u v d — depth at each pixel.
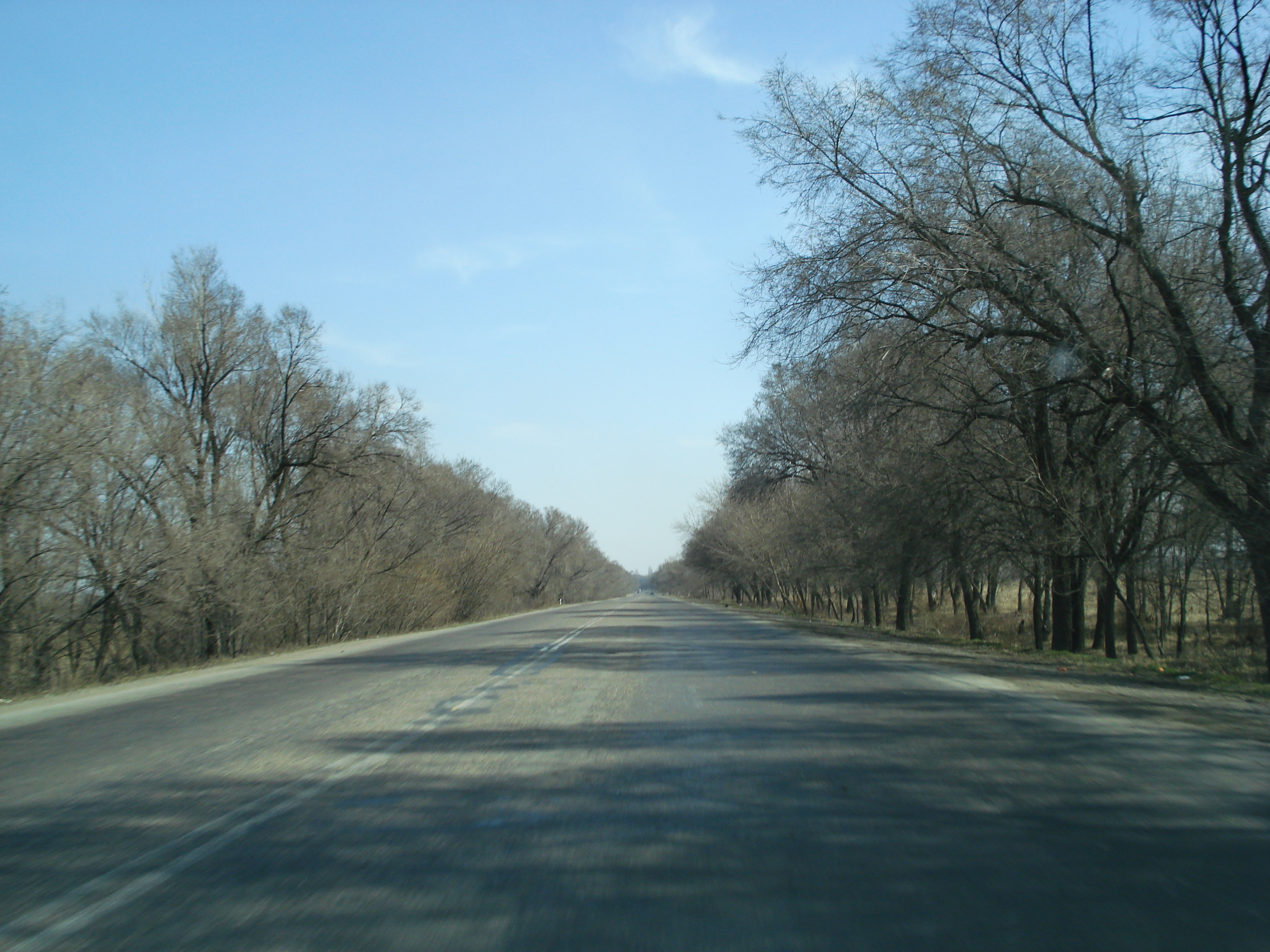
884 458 27.44
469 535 60.72
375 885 5.03
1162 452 20.08
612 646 23.33
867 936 4.26
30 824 6.51
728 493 42.72
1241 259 16.95
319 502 37.88
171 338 32.12
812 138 18.53
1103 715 10.79
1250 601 29.23
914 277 18.25
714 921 4.45
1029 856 5.45
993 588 46.31
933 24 17.69
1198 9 15.61
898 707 11.48
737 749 8.81
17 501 22.31
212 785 7.67
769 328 19.94
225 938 4.32
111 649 29.08
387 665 19.86
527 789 7.27
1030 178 17.77
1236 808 6.52
